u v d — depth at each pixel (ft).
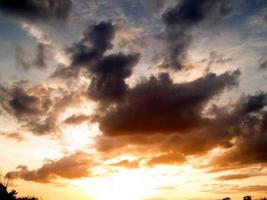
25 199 157.58
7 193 147.54
